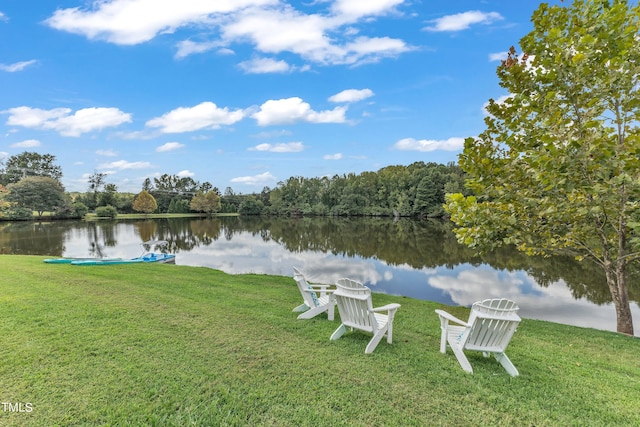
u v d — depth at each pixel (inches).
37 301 233.9
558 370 157.9
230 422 107.7
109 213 2413.9
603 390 137.5
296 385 131.0
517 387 137.3
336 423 108.3
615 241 262.5
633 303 372.8
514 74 227.0
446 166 2519.7
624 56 187.6
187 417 109.2
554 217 231.8
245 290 306.3
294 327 201.0
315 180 3088.1
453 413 116.1
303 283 231.0
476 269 578.9
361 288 168.9
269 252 810.8
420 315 258.7
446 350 175.9
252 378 135.4
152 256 544.4
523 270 562.6
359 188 2699.3
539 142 216.7
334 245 940.6
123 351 156.3
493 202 255.8
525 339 209.5
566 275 520.7
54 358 146.9
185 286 309.1
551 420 114.0
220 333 184.7
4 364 140.3
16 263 406.0
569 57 196.1
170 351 158.1
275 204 3088.1
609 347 200.4
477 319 149.4
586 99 200.7
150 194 3021.7
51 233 1290.6
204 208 3065.9
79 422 105.4
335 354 162.4
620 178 166.9
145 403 116.0
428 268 593.9
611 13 191.2
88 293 262.5
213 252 812.0
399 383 135.8
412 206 2321.6
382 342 183.9
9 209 1927.9
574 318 330.6
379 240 1058.1
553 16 219.5
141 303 239.0
